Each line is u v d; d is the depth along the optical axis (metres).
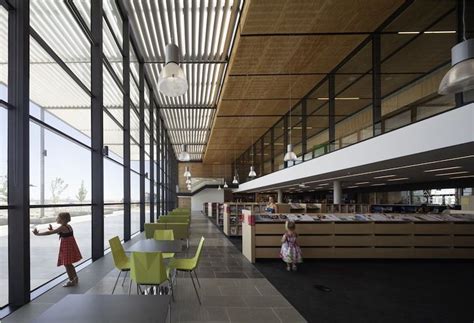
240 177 26.12
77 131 6.29
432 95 5.29
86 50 6.66
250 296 4.25
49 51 4.35
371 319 3.54
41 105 7.00
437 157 5.68
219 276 5.32
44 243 8.47
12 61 3.46
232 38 7.69
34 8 5.48
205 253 7.61
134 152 11.30
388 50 6.48
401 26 6.11
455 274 5.59
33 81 6.68
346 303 4.04
